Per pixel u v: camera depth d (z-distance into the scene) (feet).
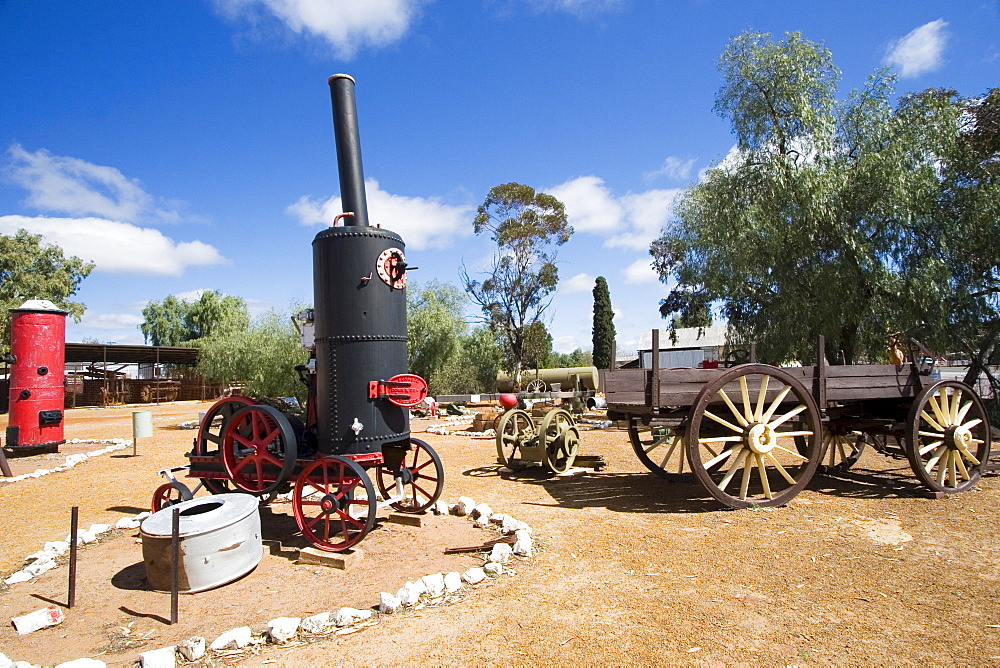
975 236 45.75
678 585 14.15
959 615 12.35
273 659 11.01
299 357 61.72
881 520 19.74
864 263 45.83
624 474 29.19
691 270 60.18
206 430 20.03
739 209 50.96
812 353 48.70
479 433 48.78
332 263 17.93
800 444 27.78
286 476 17.70
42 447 38.04
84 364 131.54
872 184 46.21
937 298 43.80
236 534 15.05
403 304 18.86
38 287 113.80
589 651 10.95
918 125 47.75
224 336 70.74
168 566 14.38
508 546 16.53
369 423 17.78
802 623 12.05
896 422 24.03
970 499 22.35
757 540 17.67
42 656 11.44
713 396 21.25
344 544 16.65
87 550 17.94
